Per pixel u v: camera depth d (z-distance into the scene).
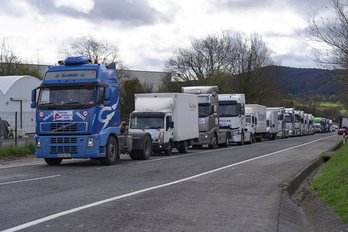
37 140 17.33
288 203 10.43
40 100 17.42
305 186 14.29
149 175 14.49
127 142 19.62
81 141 16.97
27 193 10.46
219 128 35.22
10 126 36.75
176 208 8.91
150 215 8.17
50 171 15.55
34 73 64.00
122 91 61.16
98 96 17.23
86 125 16.94
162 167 17.23
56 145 17.12
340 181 11.37
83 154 16.98
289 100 101.75
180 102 25.47
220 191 11.31
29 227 7.05
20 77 47.91
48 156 17.23
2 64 62.12
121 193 10.61
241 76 65.12
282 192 11.39
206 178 13.90
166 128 23.86
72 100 17.14
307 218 9.16
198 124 28.80
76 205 8.96
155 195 10.44
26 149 24.20
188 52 68.25
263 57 66.94
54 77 17.50
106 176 14.09
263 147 33.69
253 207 9.26
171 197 10.22
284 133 58.00
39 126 17.30
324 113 109.88
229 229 7.27
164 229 7.13
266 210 8.97
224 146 34.62
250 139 40.62
